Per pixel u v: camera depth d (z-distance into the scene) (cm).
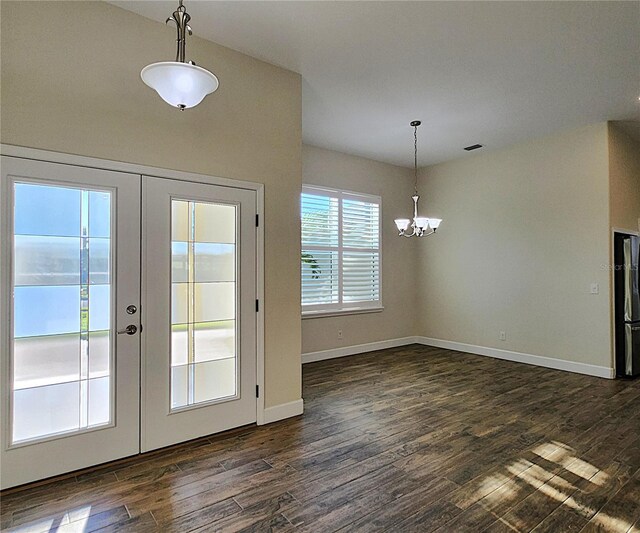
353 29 286
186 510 211
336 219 590
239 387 318
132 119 268
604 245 461
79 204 251
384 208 647
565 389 421
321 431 314
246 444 290
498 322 570
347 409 364
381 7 261
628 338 463
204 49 299
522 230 541
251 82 324
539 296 523
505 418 341
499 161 569
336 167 586
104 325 259
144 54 273
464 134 507
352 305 607
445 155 602
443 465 259
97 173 255
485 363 540
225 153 310
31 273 234
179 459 266
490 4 258
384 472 250
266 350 332
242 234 319
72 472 247
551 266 510
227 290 313
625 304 466
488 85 373
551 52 315
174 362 287
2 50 226
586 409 361
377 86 375
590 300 475
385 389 425
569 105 416
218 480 241
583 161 479
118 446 263
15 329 229
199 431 298
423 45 307
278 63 335
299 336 354
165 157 281
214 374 306
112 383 260
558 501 219
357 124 473
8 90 227
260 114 330
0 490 225
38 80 236
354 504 216
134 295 269
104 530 195
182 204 291
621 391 413
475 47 309
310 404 378
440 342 651
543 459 267
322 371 501
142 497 222
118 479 241
